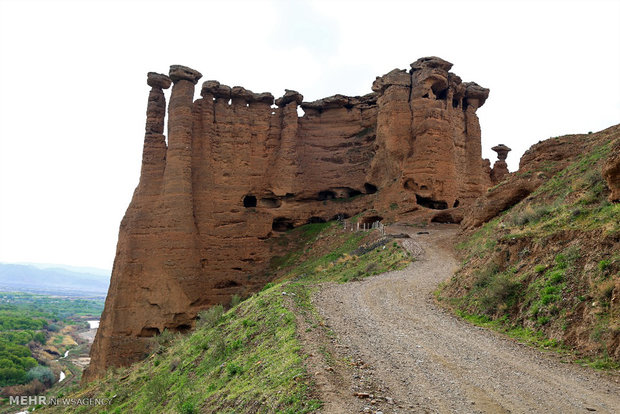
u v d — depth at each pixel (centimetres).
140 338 5284
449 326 1800
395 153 6012
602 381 1161
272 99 6856
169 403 1780
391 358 1373
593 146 3509
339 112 7112
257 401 1143
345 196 6869
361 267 3453
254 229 6303
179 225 5609
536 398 1076
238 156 6494
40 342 10981
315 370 1193
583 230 1767
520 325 1664
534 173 3728
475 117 6700
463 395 1090
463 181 6391
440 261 3384
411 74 6284
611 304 1362
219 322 2709
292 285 2742
